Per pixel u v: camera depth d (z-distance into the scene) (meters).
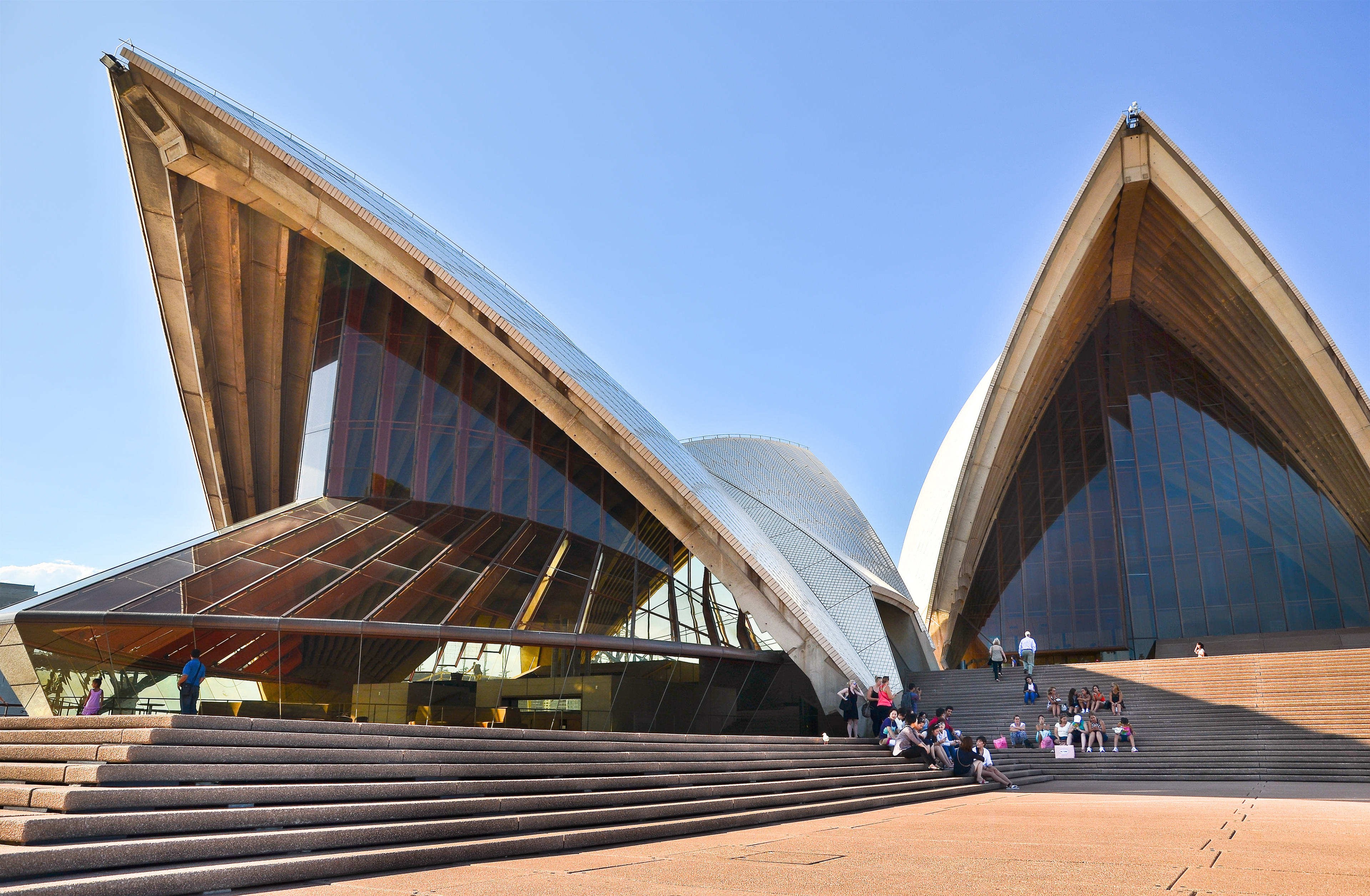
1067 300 34.59
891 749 18.08
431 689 17.92
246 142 22.03
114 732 7.67
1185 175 30.84
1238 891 5.43
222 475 30.67
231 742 8.00
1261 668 23.70
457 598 19.58
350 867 6.14
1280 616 34.47
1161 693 23.55
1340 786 17.08
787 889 5.55
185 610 16.55
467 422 24.61
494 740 10.91
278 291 26.84
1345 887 5.56
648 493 24.25
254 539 20.31
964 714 24.41
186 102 21.33
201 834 6.21
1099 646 35.91
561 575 22.12
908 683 27.77
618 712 20.19
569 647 19.89
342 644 17.48
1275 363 33.53
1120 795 15.11
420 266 23.14
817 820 10.96
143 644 15.91
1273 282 30.47
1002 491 39.34
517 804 8.65
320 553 20.03
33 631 15.41
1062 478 39.00
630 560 23.89
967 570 37.34
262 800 7.05
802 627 23.25
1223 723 21.27
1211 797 14.55
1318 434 33.72
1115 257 36.62
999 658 27.02
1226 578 35.56
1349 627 33.47
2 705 15.02
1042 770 19.75
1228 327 35.19
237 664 16.39
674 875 6.18
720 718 22.31
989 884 5.78
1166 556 36.50
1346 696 21.27
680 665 21.62
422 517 22.86
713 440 40.91
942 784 16.08
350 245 23.61
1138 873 6.23
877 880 5.92
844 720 22.42
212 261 25.84
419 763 9.12
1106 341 40.84
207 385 28.16
